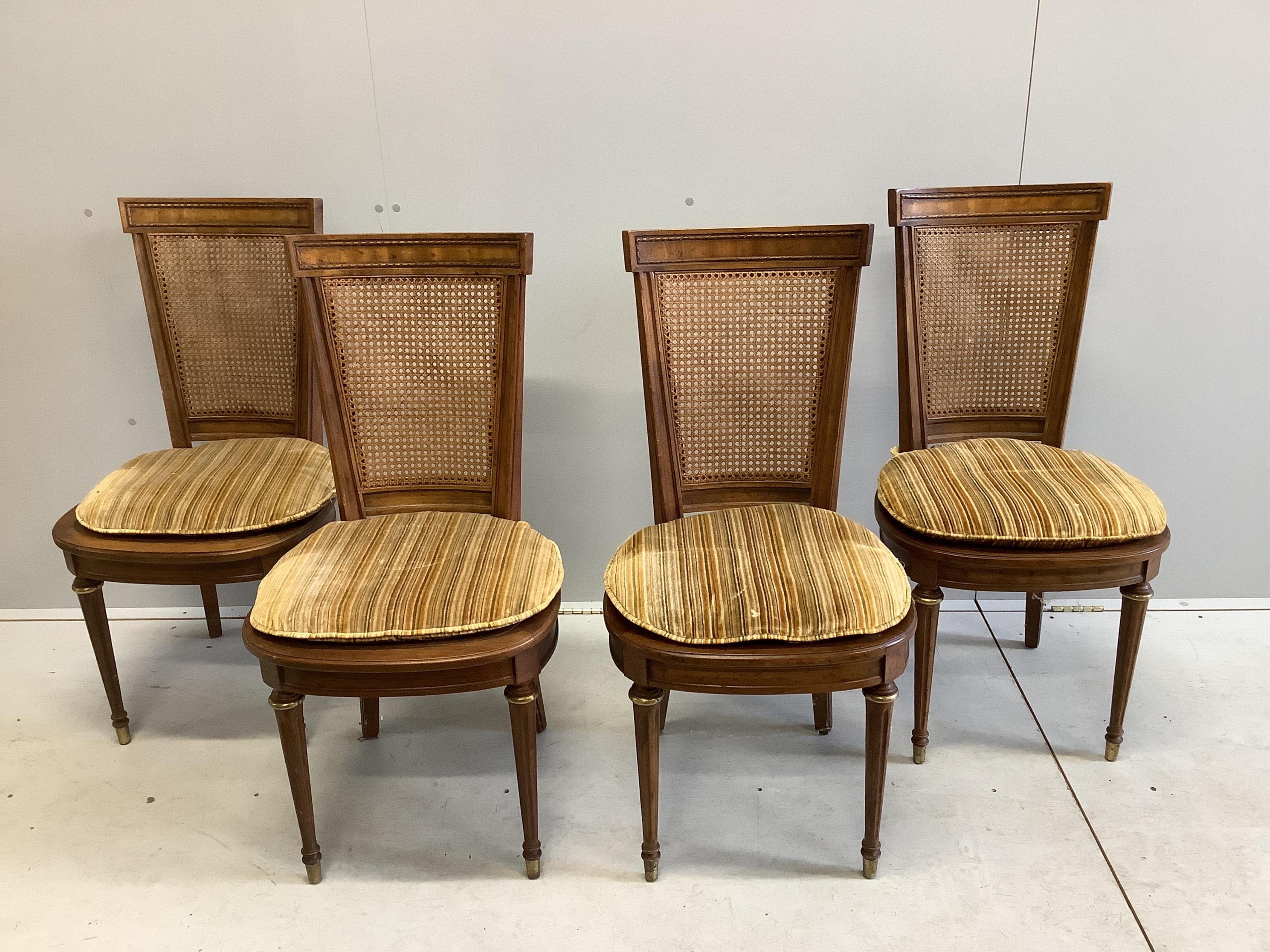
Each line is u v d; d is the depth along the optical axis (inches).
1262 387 78.3
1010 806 62.0
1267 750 66.8
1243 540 83.3
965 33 69.5
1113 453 81.4
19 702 76.1
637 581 52.9
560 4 68.9
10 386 81.3
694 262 58.7
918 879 56.3
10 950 52.9
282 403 74.1
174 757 69.4
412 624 49.6
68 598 89.0
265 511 62.3
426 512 63.5
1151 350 77.8
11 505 85.4
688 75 70.6
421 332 60.2
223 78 71.9
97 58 71.7
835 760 67.6
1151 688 74.1
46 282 78.1
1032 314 68.6
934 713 71.9
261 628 50.4
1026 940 51.8
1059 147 72.5
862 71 70.5
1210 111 71.0
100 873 58.4
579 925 53.9
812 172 73.4
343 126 72.7
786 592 50.7
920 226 66.3
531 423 80.7
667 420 61.2
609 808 63.3
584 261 75.8
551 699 75.3
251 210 69.9
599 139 72.4
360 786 66.1
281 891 56.9
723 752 68.8
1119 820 60.4
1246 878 55.6
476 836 61.2
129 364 81.0
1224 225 73.9
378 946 52.8
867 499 83.5
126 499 63.5
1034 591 61.3
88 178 75.1
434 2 69.1
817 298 59.4
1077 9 68.7
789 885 56.3
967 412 71.4
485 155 73.1
